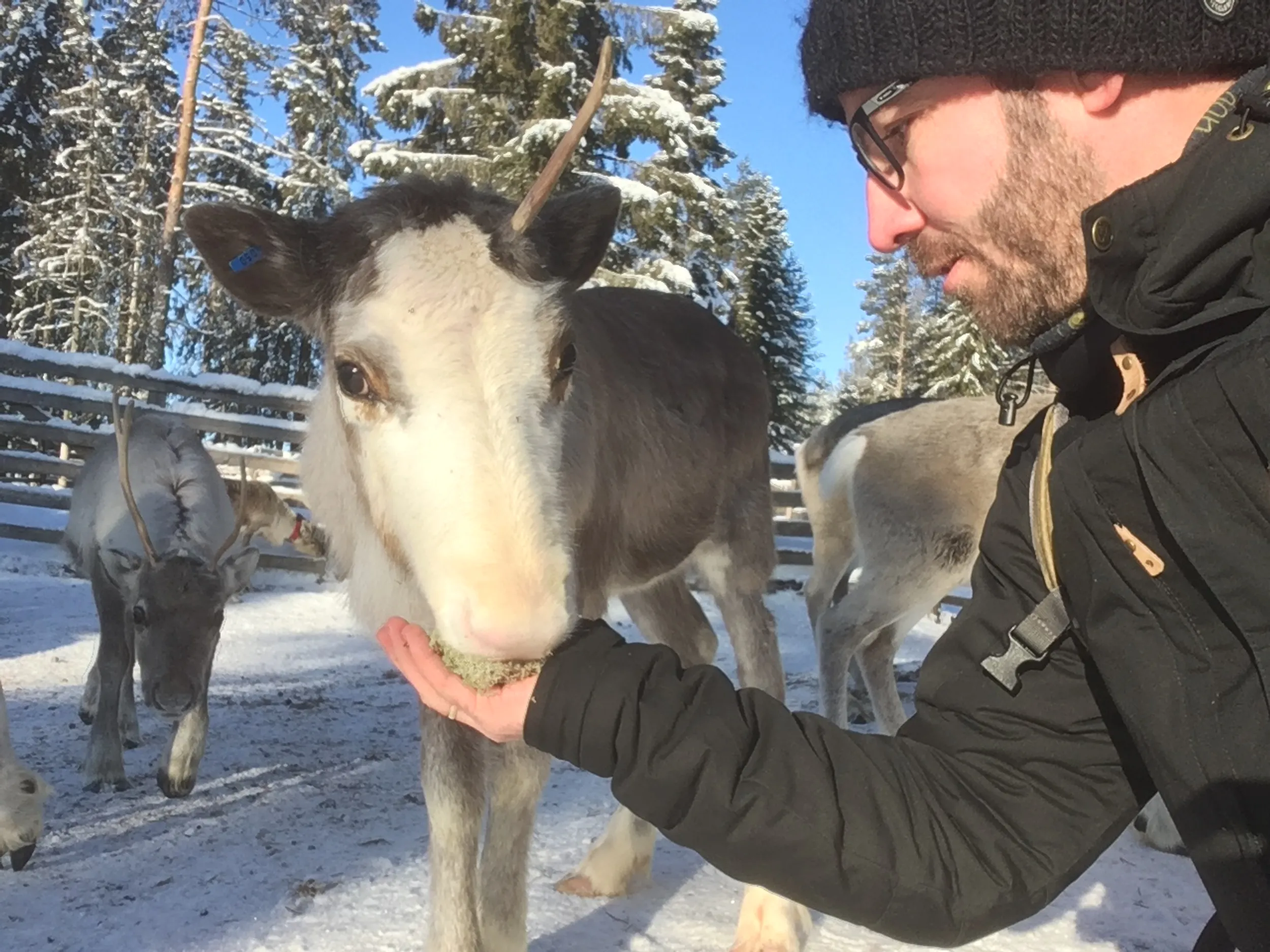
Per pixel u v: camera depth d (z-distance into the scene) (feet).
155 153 108.27
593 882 11.02
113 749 15.53
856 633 18.17
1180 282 3.51
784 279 119.03
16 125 100.89
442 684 4.92
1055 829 4.70
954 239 4.49
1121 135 3.90
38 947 9.37
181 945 9.32
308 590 37.04
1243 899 3.57
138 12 103.14
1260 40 3.62
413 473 6.31
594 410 9.69
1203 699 3.60
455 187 7.73
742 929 9.87
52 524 38.06
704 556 13.19
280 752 17.52
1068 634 4.72
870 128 4.40
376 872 11.27
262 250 8.09
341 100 106.52
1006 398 5.37
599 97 6.44
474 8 71.72
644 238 68.49
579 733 4.71
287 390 40.83
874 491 18.47
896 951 10.03
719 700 4.80
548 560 5.83
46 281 101.24
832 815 4.59
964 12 3.86
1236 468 3.33
